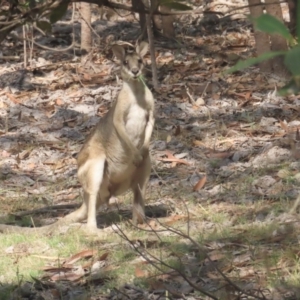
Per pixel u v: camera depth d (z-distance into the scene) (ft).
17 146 48.78
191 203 36.83
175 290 25.64
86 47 64.23
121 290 26.30
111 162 34.78
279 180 38.32
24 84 60.44
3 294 26.84
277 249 28.60
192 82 57.82
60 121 52.54
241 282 25.57
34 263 29.91
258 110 50.75
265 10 49.93
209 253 28.60
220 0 74.54
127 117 34.50
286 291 24.32
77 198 40.47
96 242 31.99
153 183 40.60
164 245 30.19
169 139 46.47
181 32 70.08
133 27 71.46
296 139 44.29
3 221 37.06
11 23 11.71
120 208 38.37
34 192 41.98
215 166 42.65
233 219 33.42
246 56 62.18
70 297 26.18
